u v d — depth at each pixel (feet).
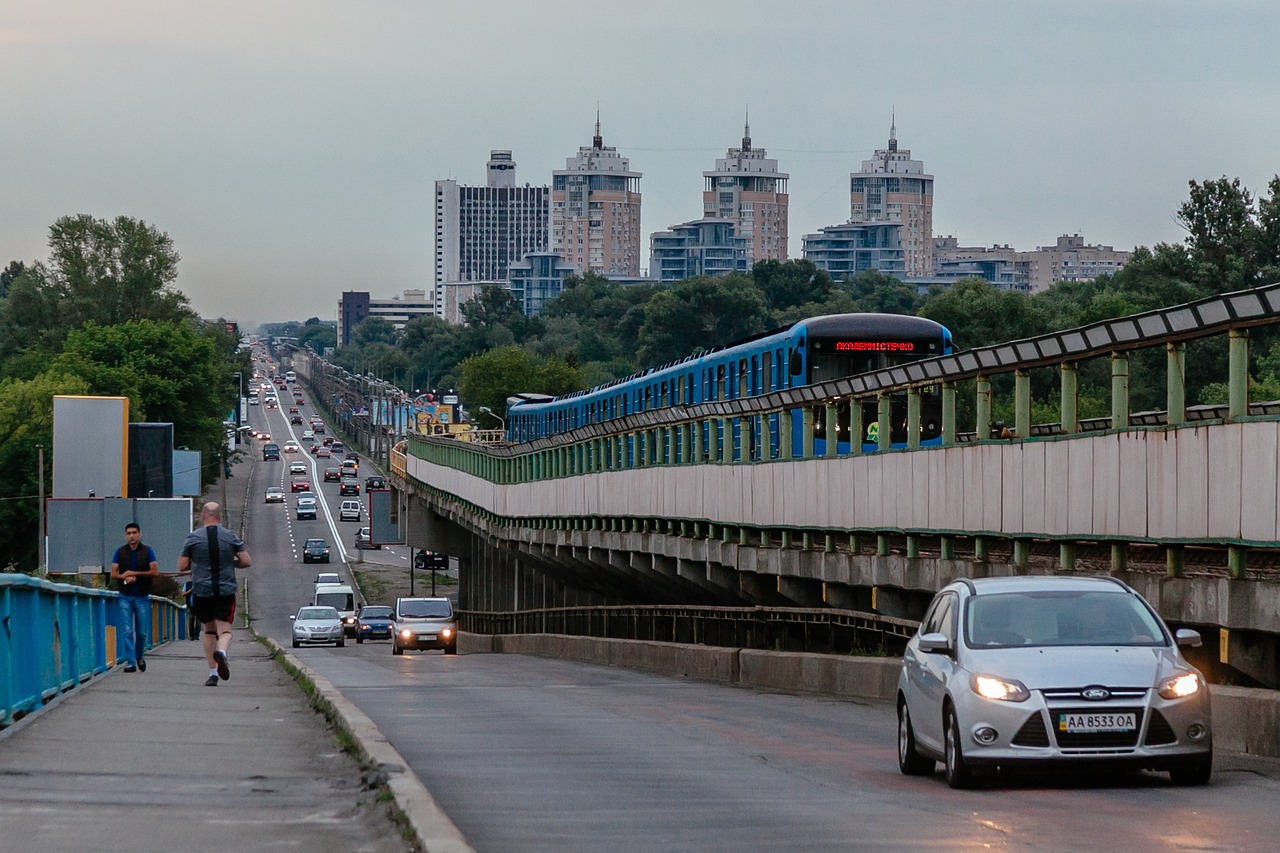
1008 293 437.17
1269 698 67.10
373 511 536.83
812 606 145.89
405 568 579.89
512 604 363.97
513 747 74.18
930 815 50.31
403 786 46.98
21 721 66.59
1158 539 84.23
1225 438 77.77
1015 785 58.29
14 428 512.63
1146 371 335.67
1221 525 77.97
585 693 124.36
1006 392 392.47
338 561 597.93
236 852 37.83
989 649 58.65
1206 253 391.04
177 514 305.53
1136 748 55.42
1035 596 61.05
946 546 111.86
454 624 261.85
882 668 112.98
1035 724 55.52
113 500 304.71
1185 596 82.84
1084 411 339.16
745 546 155.94
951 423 114.62
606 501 211.00
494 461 309.22
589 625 257.55
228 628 97.25
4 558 517.14
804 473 139.95
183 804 45.68
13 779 49.96
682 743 77.05
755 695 122.21
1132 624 59.88
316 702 81.05
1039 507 97.81
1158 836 45.11
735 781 60.34
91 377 632.79
